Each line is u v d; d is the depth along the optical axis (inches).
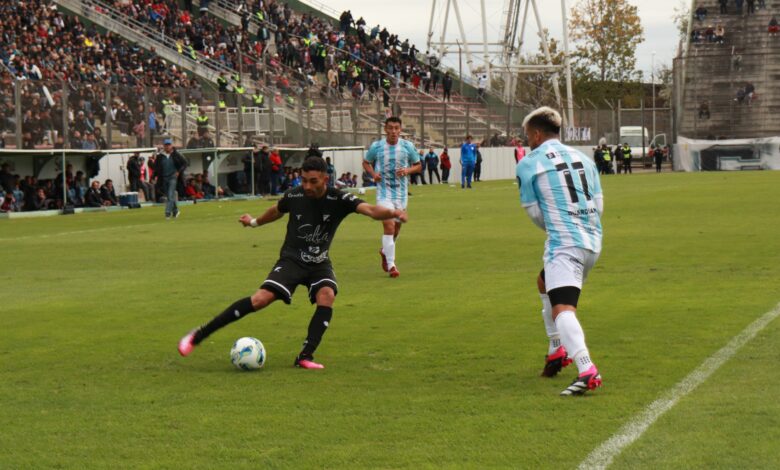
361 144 4013.3
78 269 1212.5
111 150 2753.4
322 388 580.1
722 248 1267.2
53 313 884.0
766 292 896.9
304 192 645.9
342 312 857.5
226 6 4685.0
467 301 903.7
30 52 3058.6
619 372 597.0
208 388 586.6
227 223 1978.3
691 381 566.9
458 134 4714.6
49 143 2556.6
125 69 3459.6
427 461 434.6
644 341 689.6
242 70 4042.8
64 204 2524.6
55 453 460.4
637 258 1182.3
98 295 990.4
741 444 444.8
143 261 1291.8
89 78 3181.6
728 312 795.4
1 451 464.4
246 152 3267.7
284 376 616.1
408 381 594.6
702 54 5187.0
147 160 2888.8
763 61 4995.1
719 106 5002.5
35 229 1916.8
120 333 778.8
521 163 568.7
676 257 1183.6
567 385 572.4
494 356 661.3
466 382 587.2
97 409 541.0
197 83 3683.6
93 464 442.9
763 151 4803.2
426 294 953.5
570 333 543.2
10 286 1067.9
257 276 1114.7
